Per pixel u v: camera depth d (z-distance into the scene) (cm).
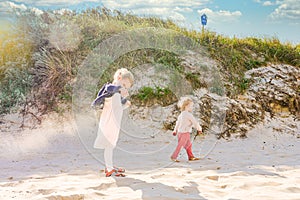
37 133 698
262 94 858
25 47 884
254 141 722
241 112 791
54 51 888
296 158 579
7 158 574
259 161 555
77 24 977
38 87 814
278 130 775
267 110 828
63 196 367
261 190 400
